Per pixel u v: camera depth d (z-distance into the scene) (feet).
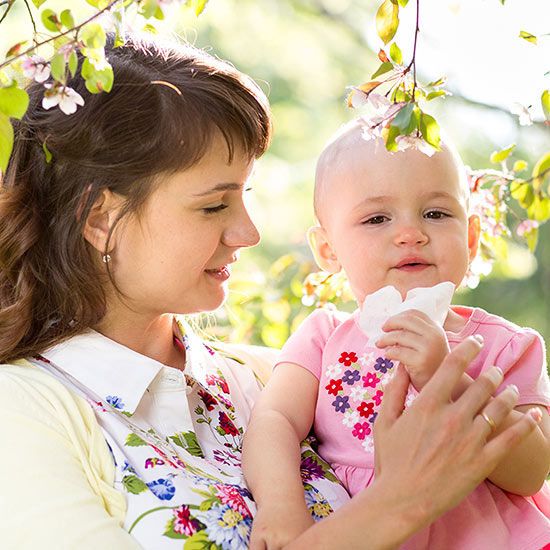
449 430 5.79
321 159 7.56
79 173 6.88
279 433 6.96
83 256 6.99
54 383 6.63
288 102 23.49
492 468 5.85
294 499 6.46
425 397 5.87
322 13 23.73
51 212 7.02
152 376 6.97
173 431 7.00
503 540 6.49
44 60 5.82
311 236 7.70
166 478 6.42
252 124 7.00
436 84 6.12
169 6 5.81
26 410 6.38
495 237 8.41
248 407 7.72
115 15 5.79
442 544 6.54
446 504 5.82
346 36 23.80
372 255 7.06
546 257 21.39
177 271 6.95
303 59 23.65
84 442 6.44
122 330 7.20
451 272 7.02
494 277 21.36
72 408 6.53
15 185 7.04
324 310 7.80
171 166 6.77
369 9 23.54
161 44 7.29
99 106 6.81
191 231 6.90
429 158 7.04
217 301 7.24
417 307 6.28
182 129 6.75
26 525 5.96
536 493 6.93
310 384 7.41
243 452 6.98
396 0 6.14
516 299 21.63
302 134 23.52
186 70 6.95
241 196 7.16
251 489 6.70
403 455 5.86
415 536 6.54
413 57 6.02
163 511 6.26
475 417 5.88
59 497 6.05
